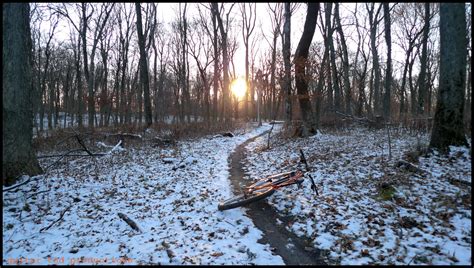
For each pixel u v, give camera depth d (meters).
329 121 19.14
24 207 6.82
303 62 14.48
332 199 6.54
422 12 21.69
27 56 8.60
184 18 28.11
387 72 19.30
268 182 7.37
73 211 6.71
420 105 20.28
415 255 4.33
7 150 8.13
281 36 26.47
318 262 4.45
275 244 5.04
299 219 5.85
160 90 36.12
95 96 25.20
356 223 5.40
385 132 14.17
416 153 8.29
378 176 7.50
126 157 11.54
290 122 17.34
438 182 6.61
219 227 5.68
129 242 5.25
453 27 7.62
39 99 29.78
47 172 9.33
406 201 6.01
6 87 8.12
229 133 18.22
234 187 8.16
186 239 5.24
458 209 5.48
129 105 30.17
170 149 13.30
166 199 7.30
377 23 20.06
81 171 9.73
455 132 7.88
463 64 7.75
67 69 37.84
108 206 6.94
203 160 11.39
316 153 10.91
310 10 14.12
